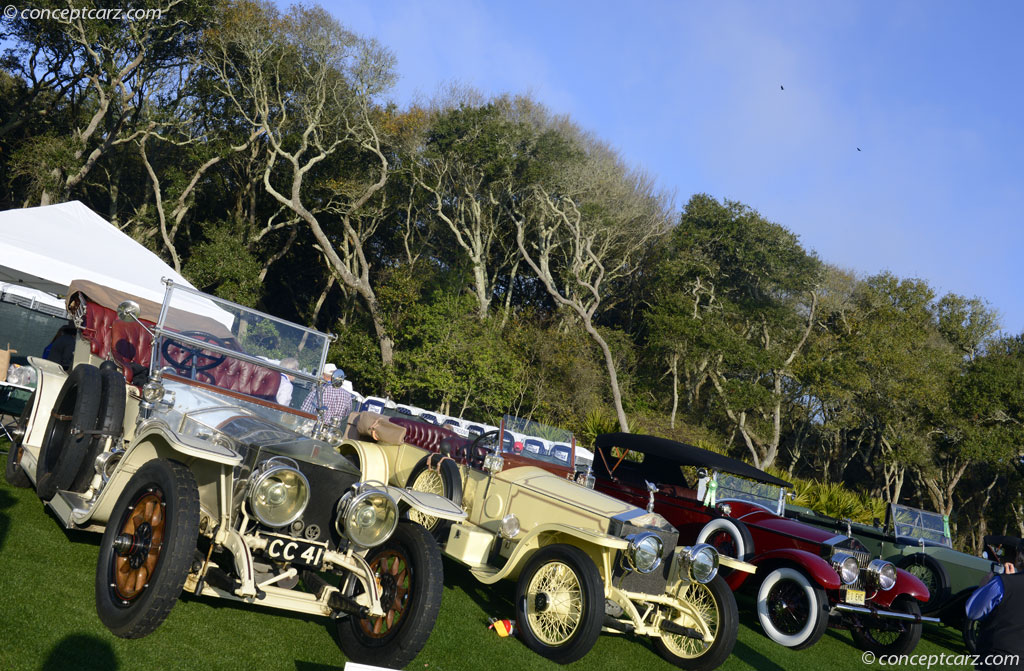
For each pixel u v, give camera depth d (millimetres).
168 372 5539
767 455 33281
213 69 34250
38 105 33969
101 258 10867
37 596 4422
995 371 34344
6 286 11789
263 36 31656
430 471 7754
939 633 11703
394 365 28703
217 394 5660
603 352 33906
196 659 4227
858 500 19281
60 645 3922
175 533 4133
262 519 4434
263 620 5129
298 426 5902
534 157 36469
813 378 33312
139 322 6086
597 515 6457
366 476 8125
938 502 36562
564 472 8773
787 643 8148
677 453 10062
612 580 6371
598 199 37188
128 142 34812
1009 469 36906
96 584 4469
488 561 7027
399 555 4969
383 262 43062
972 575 10477
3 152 34219
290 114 35469
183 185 34594
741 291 41812
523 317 34656
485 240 39094
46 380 6492
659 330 35844
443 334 27625
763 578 8828
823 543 8758
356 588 4941
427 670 4910
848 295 38438
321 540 4805
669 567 6621
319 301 38156
